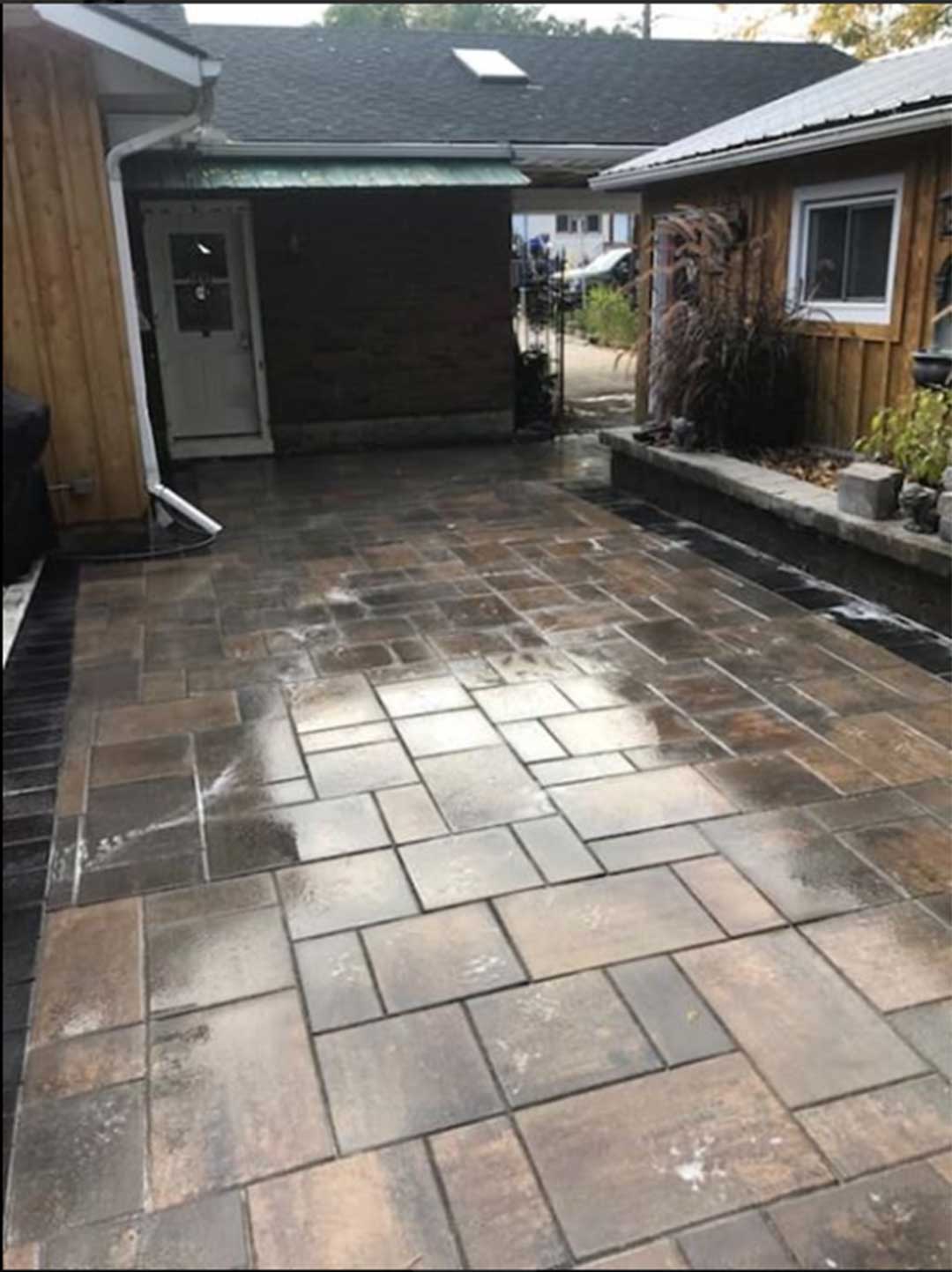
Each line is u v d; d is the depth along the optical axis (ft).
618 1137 5.98
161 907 8.21
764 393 20.88
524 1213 5.52
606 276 64.28
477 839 9.11
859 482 15.11
